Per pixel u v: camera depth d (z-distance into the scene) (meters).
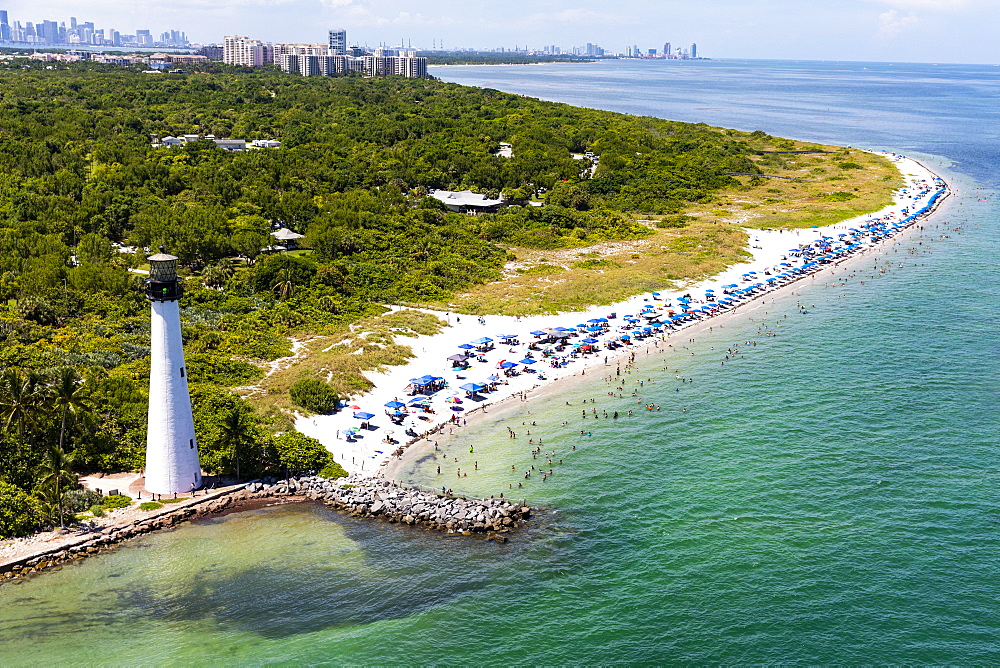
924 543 62.34
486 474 76.25
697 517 67.50
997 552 60.91
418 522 67.94
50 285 119.69
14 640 52.69
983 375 97.00
